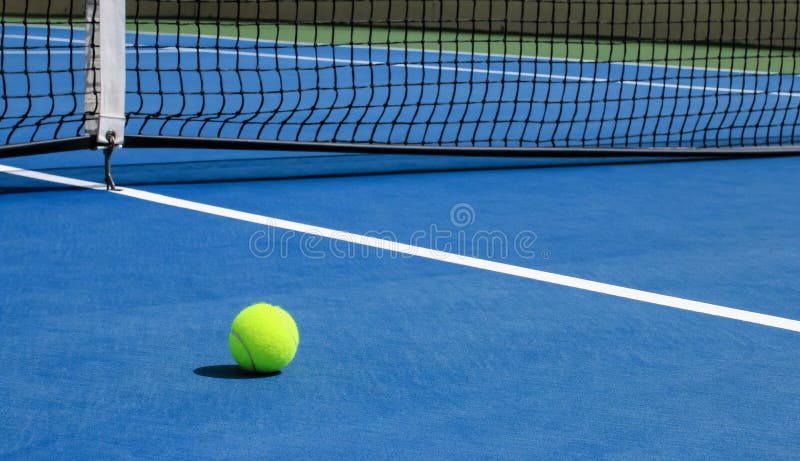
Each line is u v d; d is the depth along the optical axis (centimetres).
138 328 296
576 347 287
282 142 518
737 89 1031
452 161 615
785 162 640
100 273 353
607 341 293
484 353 280
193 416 235
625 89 1009
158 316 307
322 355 277
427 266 371
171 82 966
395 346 285
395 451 220
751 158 654
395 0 1709
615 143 704
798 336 302
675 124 805
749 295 344
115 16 477
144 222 429
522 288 345
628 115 846
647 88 1023
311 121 752
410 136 705
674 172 592
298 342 267
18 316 305
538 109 864
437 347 285
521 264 377
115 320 303
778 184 560
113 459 213
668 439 228
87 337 288
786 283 360
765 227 450
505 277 359
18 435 224
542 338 294
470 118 800
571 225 444
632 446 224
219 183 520
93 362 268
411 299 330
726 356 282
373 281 350
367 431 229
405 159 618
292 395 248
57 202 464
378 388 254
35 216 436
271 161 598
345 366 269
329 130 715
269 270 361
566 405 246
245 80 999
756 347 291
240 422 232
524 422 235
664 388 258
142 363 268
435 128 745
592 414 241
